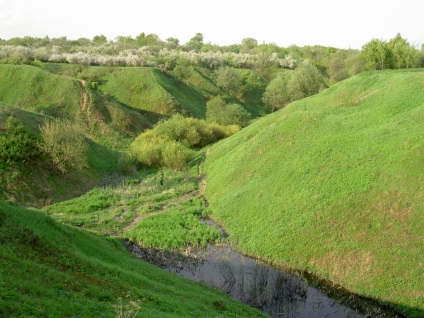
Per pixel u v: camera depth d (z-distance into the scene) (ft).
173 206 142.92
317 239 101.60
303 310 82.53
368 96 159.84
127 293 64.69
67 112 266.57
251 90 399.03
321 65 461.78
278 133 157.99
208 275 97.14
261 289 88.99
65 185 159.84
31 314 46.65
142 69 346.95
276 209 118.52
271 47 596.29
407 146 110.73
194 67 409.08
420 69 194.59
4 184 141.18
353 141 128.06
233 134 238.07
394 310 80.94
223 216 129.80
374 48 250.37
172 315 60.64
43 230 73.46
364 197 104.22
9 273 54.39
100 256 81.61
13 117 171.53
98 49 454.81
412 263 85.71
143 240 114.21
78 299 55.62
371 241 94.27
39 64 337.11
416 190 97.86
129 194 156.97
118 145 246.88
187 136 235.40
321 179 118.62
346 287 89.51
